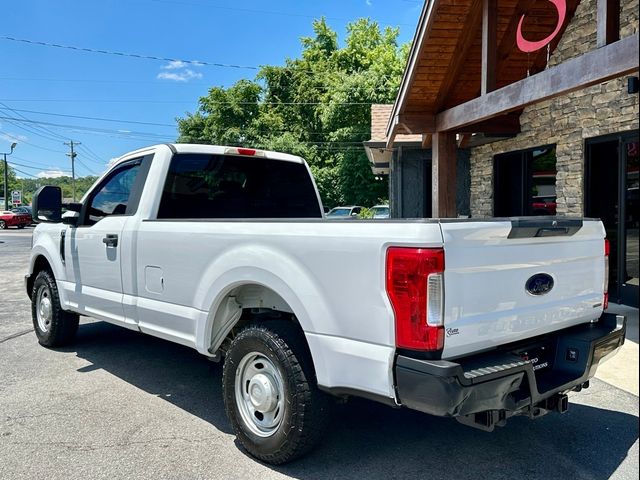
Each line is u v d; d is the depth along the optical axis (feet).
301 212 18.28
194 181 15.39
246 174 16.84
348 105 104.88
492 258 9.10
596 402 13.91
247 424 11.02
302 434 10.07
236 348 11.16
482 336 8.99
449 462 10.71
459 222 8.64
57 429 12.27
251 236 10.86
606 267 11.98
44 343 19.35
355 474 10.23
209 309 11.82
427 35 25.22
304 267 9.85
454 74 27.45
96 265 15.83
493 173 35.24
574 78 18.35
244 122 126.52
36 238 19.34
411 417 13.03
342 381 9.26
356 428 12.36
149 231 13.60
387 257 8.60
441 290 8.29
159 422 12.75
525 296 9.79
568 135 27.63
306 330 9.77
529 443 11.57
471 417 9.10
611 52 16.84
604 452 11.13
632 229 24.20
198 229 12.09
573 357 10.63
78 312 17.12
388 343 8.62
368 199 103.14
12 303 28.86
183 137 128.67
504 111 22.54
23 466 10.51
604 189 26.02
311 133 123.85
